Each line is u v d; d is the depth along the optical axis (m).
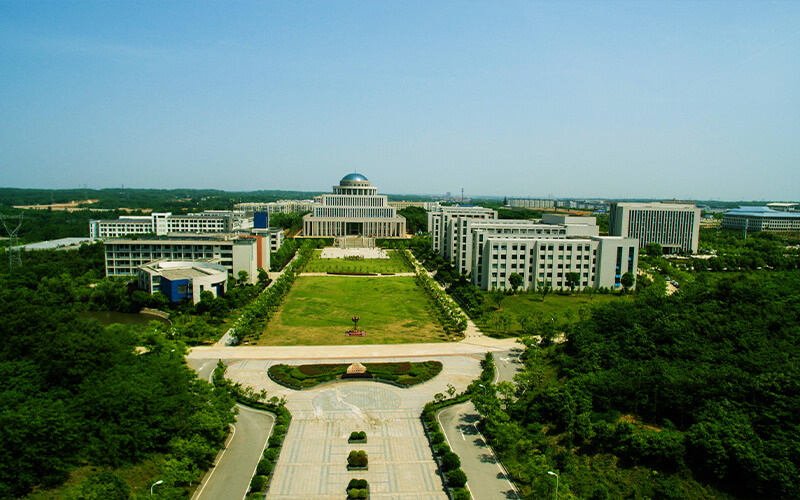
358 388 122.12
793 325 124.94
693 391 95.75
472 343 156.50
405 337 161.62
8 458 74.25
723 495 76.31
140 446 86.56
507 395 108.69
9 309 114.81
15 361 99.56
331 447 95.31
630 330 128.75
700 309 141.88
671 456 81.50
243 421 104.69
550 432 96.62
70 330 113.19
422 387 123.31
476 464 90.31
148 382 97.50
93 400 90.44
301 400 115.00
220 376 120.56
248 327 160.00
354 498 78.94
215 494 80.19
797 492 72.12
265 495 79.88
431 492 82.06
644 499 75.88
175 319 173.12
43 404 86.50
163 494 71.50
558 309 196.88
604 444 88.75
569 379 115.56
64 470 78.81
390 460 91.38
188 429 89.88
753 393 93.56
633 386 100.50
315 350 148.00
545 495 75.62
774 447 78.06
